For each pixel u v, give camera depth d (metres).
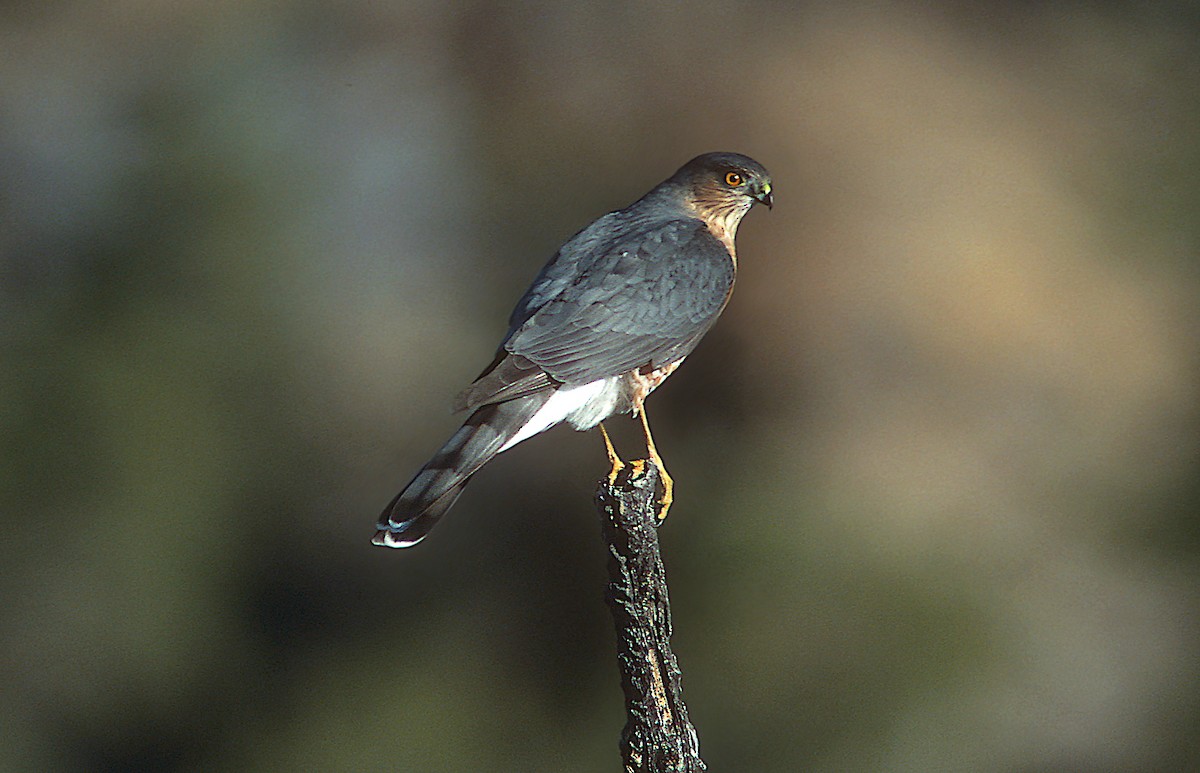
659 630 5.82
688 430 13.68
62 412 12.67
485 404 6.97
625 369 7.40
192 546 12.64
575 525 13.35
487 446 6.97
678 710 5.78
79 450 12.56
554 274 7.73
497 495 13.50
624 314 7.46
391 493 13.53
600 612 12.93
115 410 12.72
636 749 5.76
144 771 12.26
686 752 5.75
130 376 12.91
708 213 8.50
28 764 12.02
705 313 7.76
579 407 7.43
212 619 12.60
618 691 12.43
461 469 6.86
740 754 10.97
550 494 13.50
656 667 5.81
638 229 8.06
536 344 7.26
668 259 7.73
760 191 8.41
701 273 7.80
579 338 7.34
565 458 13.58
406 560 13.23
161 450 12.76
